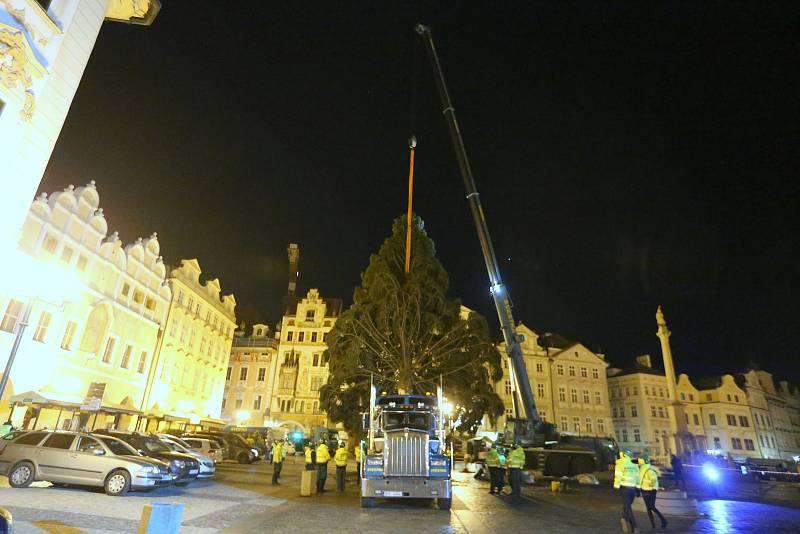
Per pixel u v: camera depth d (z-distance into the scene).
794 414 91.88
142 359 40.09
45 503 11.63
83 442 14.76
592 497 20.05
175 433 33.12
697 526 13.01
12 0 13.45
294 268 74.94
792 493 21.70
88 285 32.84
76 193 32.06
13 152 13.65
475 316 31.30
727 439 73.94
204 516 11.60
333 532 10.38
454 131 37.72
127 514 11.09
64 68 15.14
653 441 70.00
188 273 48.03
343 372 29.39
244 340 65.88
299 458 43.88
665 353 49.75
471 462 39.00
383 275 31.70
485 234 34.72
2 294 26.48
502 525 12.19
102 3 16.75
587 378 67.19
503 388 63.00
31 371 28.38
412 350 28.97
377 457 14.82
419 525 11.82
